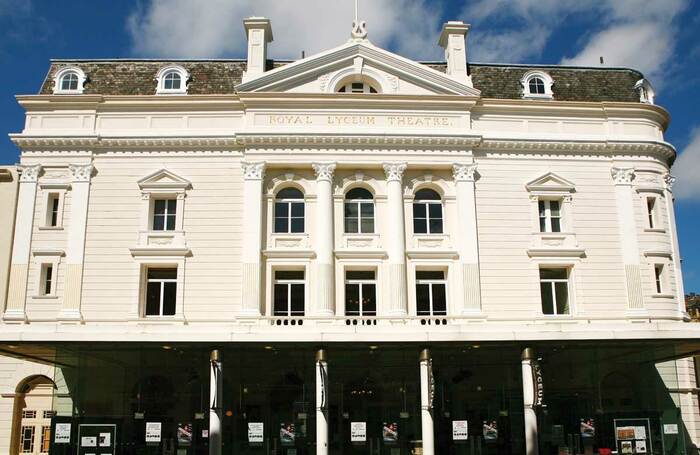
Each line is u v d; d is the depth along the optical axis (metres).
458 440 28.02
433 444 27.27
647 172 36.28
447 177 35.41
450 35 37.62
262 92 34.91
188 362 28.22
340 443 27.78
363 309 33.88
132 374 28.17
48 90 36.72
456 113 35.72
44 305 32.88
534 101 36.09
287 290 33.94
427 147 35.06
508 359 28.78
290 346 27.77
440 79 35.91
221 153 34.91
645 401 29.41
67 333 26.58
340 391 28.22
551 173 35.62
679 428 29.19
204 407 27.81
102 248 33.59
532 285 34.25
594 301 34.34
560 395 28.97
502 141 35.47
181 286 33.25
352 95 35.12
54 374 31.36
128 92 36.59
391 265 33.59
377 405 28.17
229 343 27.23
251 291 32.75
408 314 33.50
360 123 35.25
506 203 35.09
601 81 39.09
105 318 32.69
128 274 33.34
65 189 34.25
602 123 36.78
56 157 34.56
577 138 35.91
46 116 35.12
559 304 34.78
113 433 27.62
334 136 34.50
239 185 34.56
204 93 36.69
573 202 35.53
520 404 28.42
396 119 35.44
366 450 27.75
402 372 28.48
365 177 35.16
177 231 33.91
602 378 29.36
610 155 36.25
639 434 28.83
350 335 27.16
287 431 27.66
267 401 27.88
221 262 33.62
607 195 35.78
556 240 35.00
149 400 27.92
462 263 33.84
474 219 34.47
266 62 38.19
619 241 35.22
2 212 35.06
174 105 35.31
